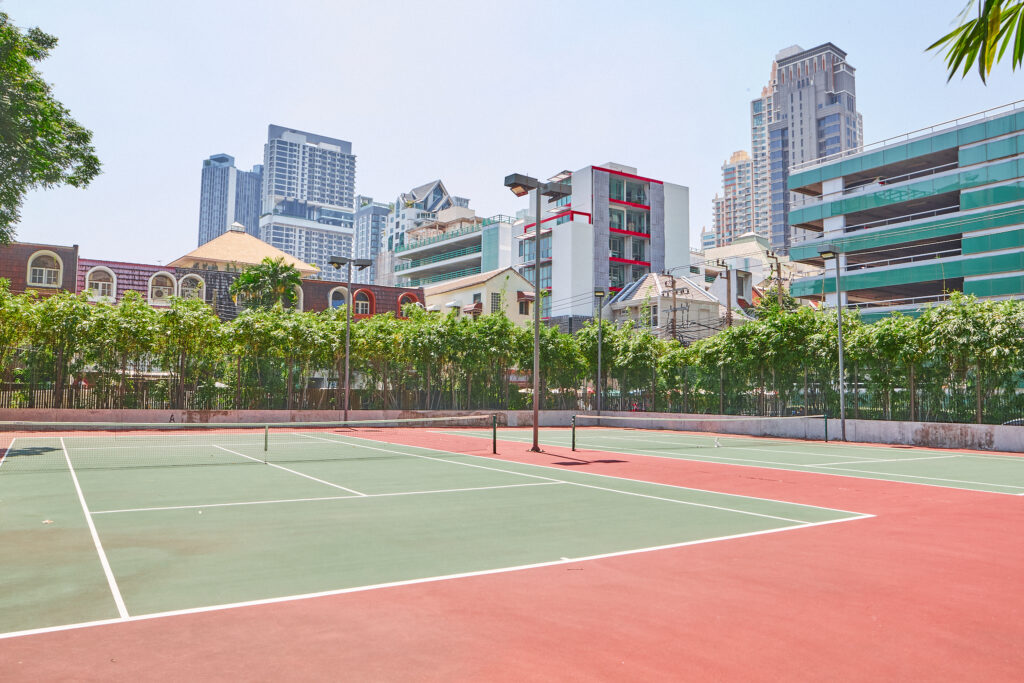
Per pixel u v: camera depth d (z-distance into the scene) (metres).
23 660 4.30
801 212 59.16
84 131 23.17
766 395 34.06
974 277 47.00
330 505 10.82
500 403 40.78
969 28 3.64
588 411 43.91
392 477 14.75
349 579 6.35
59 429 28.80
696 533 8.73
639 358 41.53
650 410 40.81
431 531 8.73
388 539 8.20
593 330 44.16
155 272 48.50
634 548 7.80
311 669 4.19
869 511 10.70
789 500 11.84
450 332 38.75
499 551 7.59
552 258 75.50
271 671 4.15
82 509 10.22
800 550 7.77
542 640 4.75
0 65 20.12
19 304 28.70
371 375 38.09
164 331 31.73
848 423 29.08
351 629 4.95
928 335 26.73
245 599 5.68
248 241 62.19
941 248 53.78
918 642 4.77
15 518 9.45
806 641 4.77
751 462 19.30
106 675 4.07
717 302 62.22
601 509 10.64
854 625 5.13
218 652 4.47
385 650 4.53
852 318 31.95
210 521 9.32
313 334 35.69
